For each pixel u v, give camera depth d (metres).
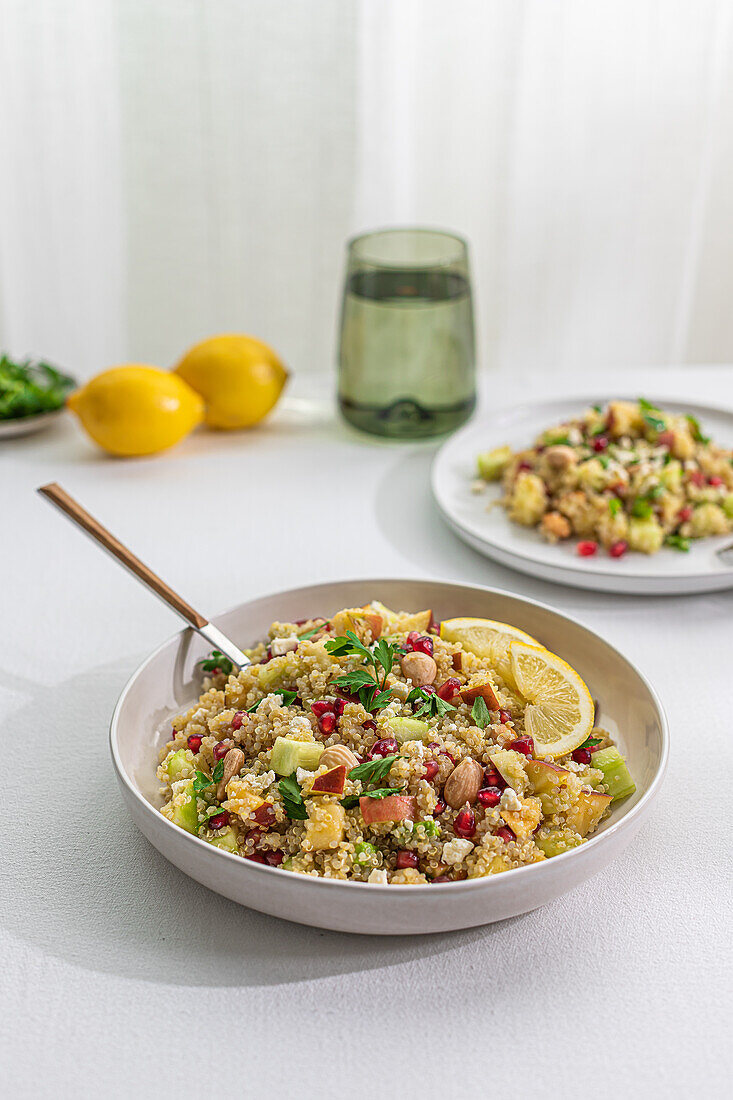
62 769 0.70
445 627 0.71
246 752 0.66
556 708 0.67
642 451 0.89
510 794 0.63
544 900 0.60
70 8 1.20
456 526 0.85
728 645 0.78
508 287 1.37
